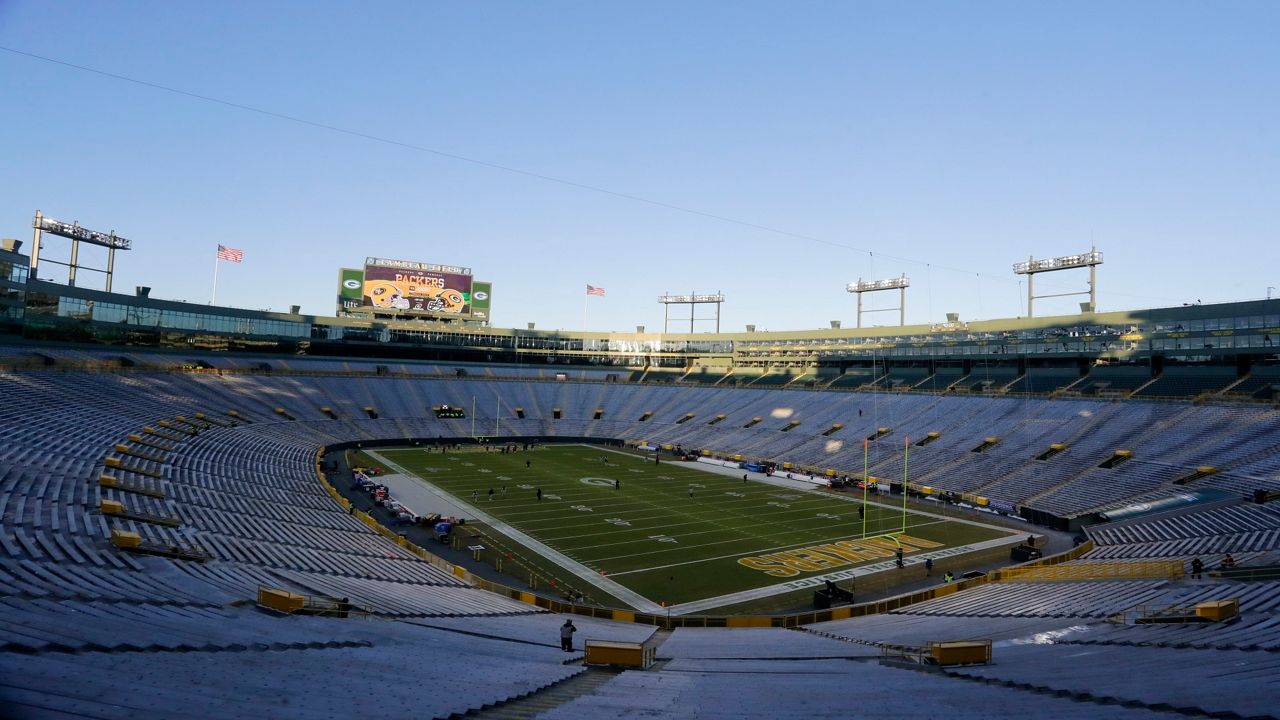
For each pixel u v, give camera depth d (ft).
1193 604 84.07
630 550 145.28
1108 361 255.50
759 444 288.10
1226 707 38.86
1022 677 54.49
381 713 36.58
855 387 327.26
